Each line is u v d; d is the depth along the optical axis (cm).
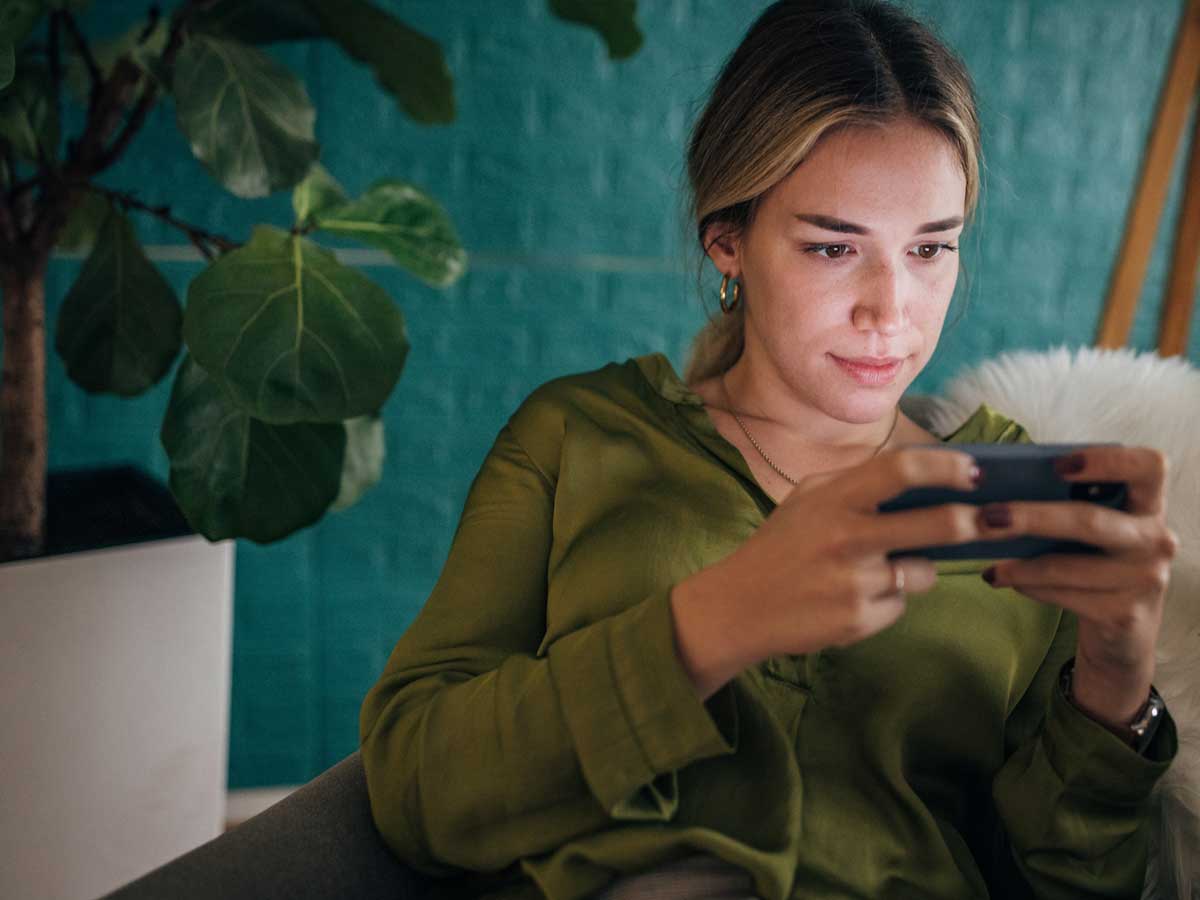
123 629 115
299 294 101
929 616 76
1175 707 81
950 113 70
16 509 115
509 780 66
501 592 80
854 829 72
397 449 156
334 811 75
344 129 144
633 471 81
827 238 71
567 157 149
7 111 108
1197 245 153
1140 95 154
